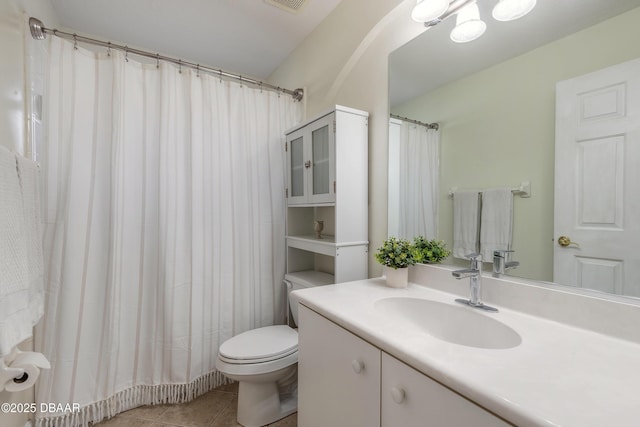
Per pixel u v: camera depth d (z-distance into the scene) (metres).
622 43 0.78
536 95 0.96
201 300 1.76
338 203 1.53
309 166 1.77
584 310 0.83
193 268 1.73
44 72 1.43
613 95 0.79
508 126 1.03
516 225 1.01
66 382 1.44
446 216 1.25
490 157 1.09
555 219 0.91
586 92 0.84
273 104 2.10
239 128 1.96
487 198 1.10
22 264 0.99
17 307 0.95
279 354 1.47
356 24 1.69
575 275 0.87
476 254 1.08
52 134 1.44
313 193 1.75
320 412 1.07
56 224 1.45
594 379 0.59
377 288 1.28
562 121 0.90
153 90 1.69
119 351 1.59
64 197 1.46
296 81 2.29
